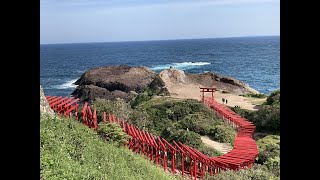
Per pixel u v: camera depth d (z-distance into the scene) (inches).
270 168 650.2
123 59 7111.2
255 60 6023.6
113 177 360.5
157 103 1224.2
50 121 464.8
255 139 1024.9
